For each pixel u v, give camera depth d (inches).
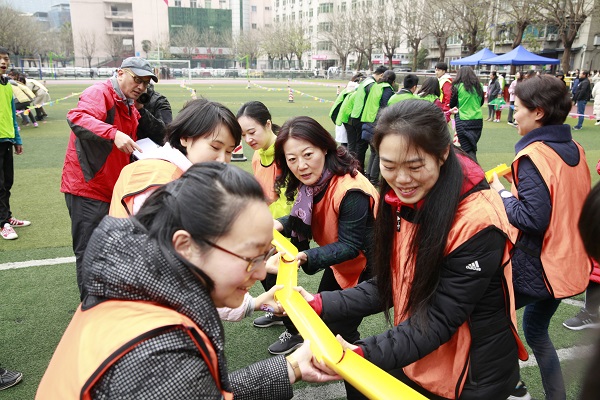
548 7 898.7
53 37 2851.9
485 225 58.4
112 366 35.7
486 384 66.6
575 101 627.8
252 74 2158.0
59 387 38.0
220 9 3223.4
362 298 77.0
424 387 70.3
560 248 89.4
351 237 90.4
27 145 415.5
